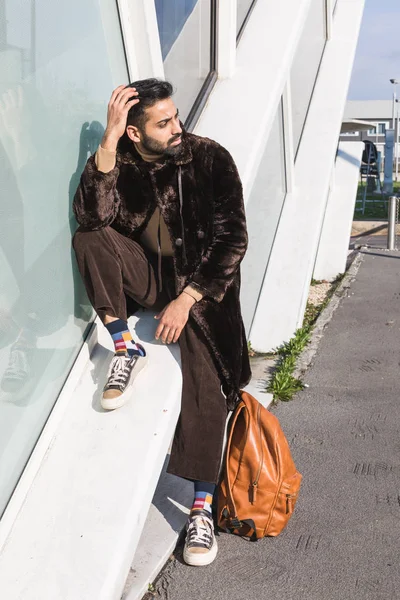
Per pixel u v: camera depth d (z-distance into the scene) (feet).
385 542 10.61
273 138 22.29
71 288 11.14
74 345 11.26
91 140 11.62
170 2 15.75
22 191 9.66
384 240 53.52
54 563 8.64
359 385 17.22
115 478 9.52
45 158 10.25
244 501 10.46
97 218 10.26
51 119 10.37
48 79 10.25
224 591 9.58
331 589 9.56
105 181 10.12
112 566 8.58
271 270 22.57
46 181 10.28
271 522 10.52
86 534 8.92
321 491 12.14
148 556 10.07
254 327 20.93
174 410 10.39
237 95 17.07
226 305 10.66
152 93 9.90
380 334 21.34
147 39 12.94
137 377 10.78
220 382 10.58
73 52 10.94
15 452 9.43
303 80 26.30
